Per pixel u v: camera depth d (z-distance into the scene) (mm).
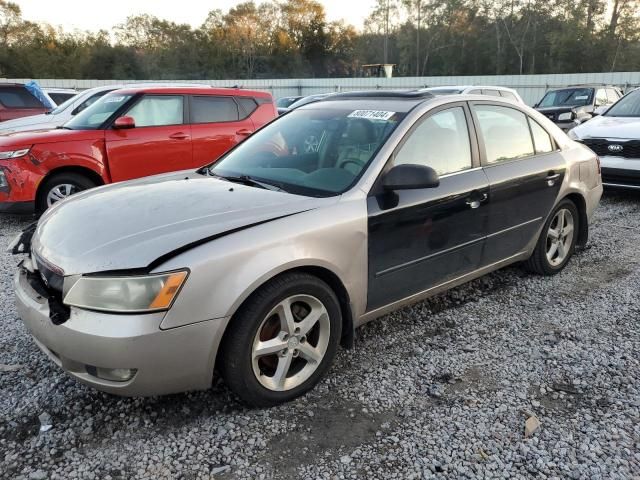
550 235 4520
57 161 6332
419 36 68812
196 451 2455
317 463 2385
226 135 7570
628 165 7277
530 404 2816
